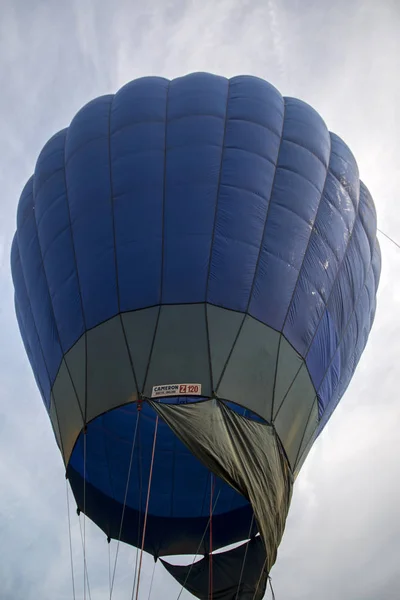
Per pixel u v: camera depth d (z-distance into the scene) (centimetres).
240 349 1259
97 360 1291
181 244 1334
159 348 1255
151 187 1398
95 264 1365
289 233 1382
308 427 1319
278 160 1463
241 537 1595
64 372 1350
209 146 1438
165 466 1625
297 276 1359
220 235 1341
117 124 1511
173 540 1596
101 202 1419
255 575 1438
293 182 1441
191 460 1630
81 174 1469
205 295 1291
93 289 1348
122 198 1402
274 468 1185
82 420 1283
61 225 1453
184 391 1212
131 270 1331
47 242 1462
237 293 1301
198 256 1321
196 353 1245
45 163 1575
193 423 1155
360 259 1510
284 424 1255
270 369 1267
